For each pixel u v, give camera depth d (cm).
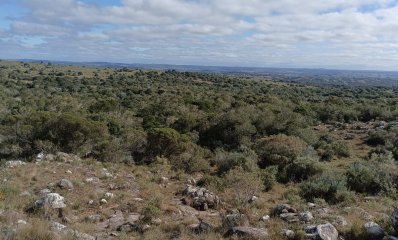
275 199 1378
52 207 1042
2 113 4459
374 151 3050
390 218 852
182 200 1270
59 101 5775
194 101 5656
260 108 4606
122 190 1384
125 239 853
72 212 1074
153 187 1466
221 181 1552
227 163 2092
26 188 1319
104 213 1078
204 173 2045
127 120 4253
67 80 9956
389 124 4100
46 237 768
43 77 10400
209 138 3616
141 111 4984
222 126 3550
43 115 2395
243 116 3606
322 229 788
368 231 802
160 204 1159
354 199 1328
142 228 936
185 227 935
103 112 4544
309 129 3606
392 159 2519
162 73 13025
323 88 12219
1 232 757
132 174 1741
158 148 2489
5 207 1003
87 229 923
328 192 1396
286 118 3738
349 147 3266
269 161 2378
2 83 8275
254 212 1093
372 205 1209
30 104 5603
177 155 2364
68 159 1912
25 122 2381
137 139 2536
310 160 1984
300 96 8975
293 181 1830
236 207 1191
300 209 1112
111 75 11488
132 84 9831
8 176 1455
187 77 12306
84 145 2305
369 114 5019
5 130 2325
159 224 978
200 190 1363
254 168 1984
